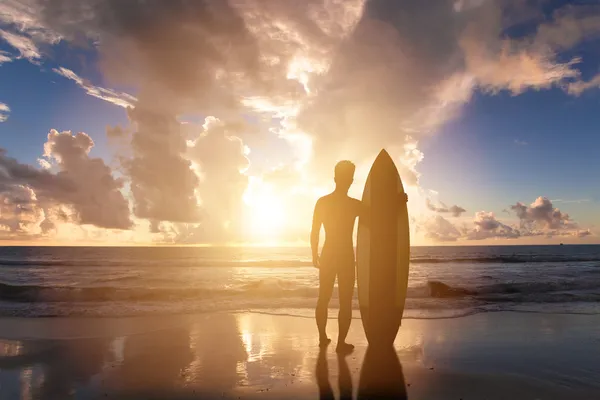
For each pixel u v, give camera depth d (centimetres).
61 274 1823
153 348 446
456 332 533
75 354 421
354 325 588
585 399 290
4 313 688
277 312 703
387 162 460
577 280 1316
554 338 497
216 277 1658
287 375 344
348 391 304
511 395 297
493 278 1563
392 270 437
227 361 391
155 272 1986
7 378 340
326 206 446
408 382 326
